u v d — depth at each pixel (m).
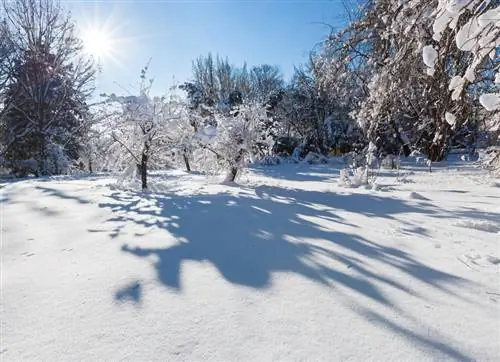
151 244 2.83
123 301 1.79
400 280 2.02
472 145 12.66
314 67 6.69
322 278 2.07
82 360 1.31
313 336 1.44
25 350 1.38
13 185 7.47
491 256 2.35
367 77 6.62
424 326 1.50
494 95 2.04
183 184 7.98
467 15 3.24
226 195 5.84
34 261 2.44
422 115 6.52
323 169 15.88
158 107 6.96
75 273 2.20
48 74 16.69
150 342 1.42
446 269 2.17
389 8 4.42
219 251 2.63
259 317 1.61
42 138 15.70
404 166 13.05
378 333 1.45
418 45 4.07
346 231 3.20
